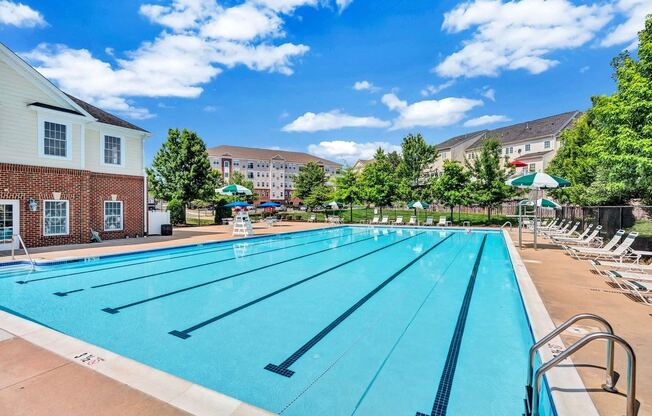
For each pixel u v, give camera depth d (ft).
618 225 40.52
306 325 17.43
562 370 10.27
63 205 44.80
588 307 17.12
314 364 13.07
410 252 44.86
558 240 42.68
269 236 60.80
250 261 37.42
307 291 24.38
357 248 48.88
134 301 21.66
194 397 9.05
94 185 49.60
